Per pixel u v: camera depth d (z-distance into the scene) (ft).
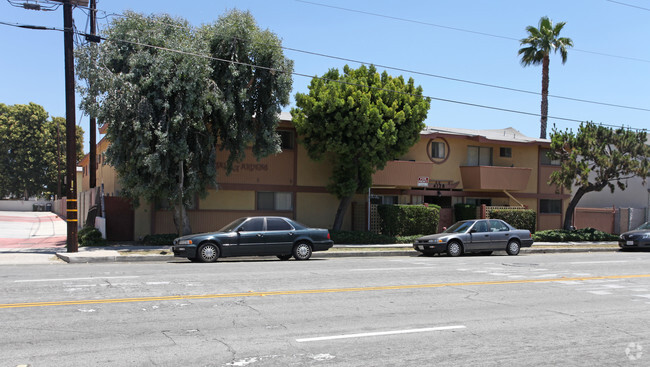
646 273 47.80
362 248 71.82
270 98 69.46
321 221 84.79
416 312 29.04
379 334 24.00
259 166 80.12
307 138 78.02
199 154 67.36
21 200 212.23
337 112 73.77
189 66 61.52
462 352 21.43
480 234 66.64
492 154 98.63
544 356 21.11
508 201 99.66
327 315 27.84
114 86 60.75
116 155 64.59
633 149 91.30
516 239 68.85
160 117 63.36
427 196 98.07
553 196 103.04
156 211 74.84
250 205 80.02
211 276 41.34
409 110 76.59
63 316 26.50
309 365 19.35
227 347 21.52
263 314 27.78
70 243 59.36
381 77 79.05
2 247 69.36
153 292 33.53
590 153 90.17
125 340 22.34
